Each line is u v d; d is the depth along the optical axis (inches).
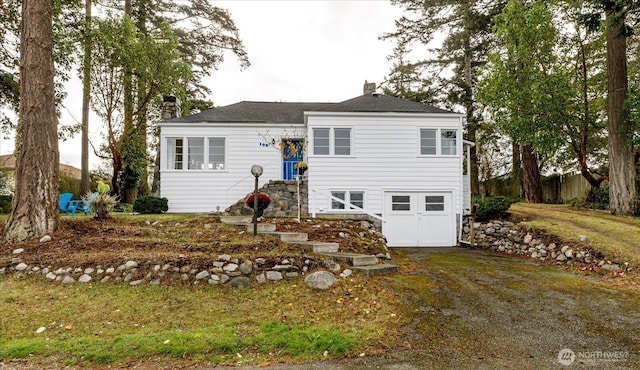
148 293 255.6
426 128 589.6
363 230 454.6
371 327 218.4
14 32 506.9
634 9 449.7
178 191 631.8
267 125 651.5
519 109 592.1
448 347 199.2
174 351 184.1
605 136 714.2
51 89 364.8
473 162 981.8
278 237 369.7
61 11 537.0
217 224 419.5
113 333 205.5
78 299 244.5
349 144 586.9
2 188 761.6
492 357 188.9
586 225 484.4
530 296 280.4
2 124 566.9
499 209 571.2
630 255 366.6
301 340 198.2
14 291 252.7
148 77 706.2
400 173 582.9
